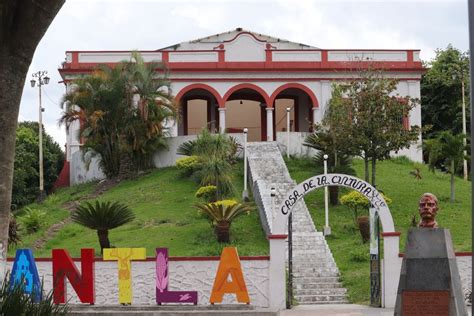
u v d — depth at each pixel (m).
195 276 21.39
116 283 21.38
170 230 30.41
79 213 27.33
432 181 38.12
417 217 32.00
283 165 37.69
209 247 27.92
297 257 26.16
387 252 20.81
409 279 13.63
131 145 39.94
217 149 36.38
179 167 37.75
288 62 47.19
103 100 39.59
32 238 31.23
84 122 39.78
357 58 44.88
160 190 36.38
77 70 45.88
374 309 20.31
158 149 41.22
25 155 49.00
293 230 29.97
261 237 29.41
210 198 33.28
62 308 12.66
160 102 40.44
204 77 47.03
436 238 13.71
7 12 11.91
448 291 13.53
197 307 20.12
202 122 51.41
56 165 52.22
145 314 19.42
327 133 35.69
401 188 36.22
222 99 47.03
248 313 19.44
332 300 22.34
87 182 42.12
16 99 12.15
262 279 21.02
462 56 56.94
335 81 42.94
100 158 41.69
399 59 47.31
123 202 35.31
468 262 21.11
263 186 32.62
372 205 21.09
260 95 50.12
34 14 12.06
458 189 36.50
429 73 55.47
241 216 31.78
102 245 27.28
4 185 12.04
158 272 20.45
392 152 43.69
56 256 20.48
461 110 53.81
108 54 46.56
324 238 28.23
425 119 55.84
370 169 39.78
